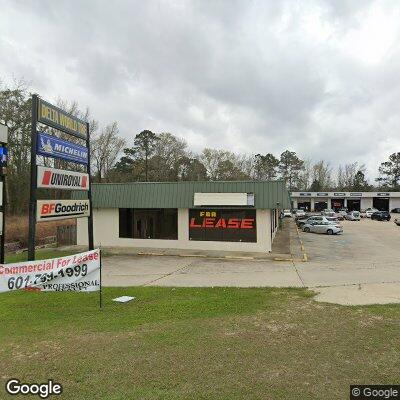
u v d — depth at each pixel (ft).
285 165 369.30
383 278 47.21
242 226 75.61
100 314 31.22
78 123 58.23
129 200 80.43
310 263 62.08
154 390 17.48
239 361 20.85
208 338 24.62
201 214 77.87
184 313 30.94
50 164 128.06
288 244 88.79
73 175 55.98
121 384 18.16
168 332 25.86
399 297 36.65
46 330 26.99
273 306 33.22
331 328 26.81
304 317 29.63
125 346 23.27
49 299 36.96
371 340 24.34
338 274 50.88
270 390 17.44
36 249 80.59
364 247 85.15
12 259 66.18
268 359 21.15
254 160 359.25
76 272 33.88
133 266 60.29
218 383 18.16
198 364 20.44
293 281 46.34
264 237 74.43
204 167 305.73
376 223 173.99
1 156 44.16
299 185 370.94
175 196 78.02
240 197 73.67
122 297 37.27
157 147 279.90
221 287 42.70
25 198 144.36
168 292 39.91
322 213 205.77
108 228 83.76
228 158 316.19
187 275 52.06
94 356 21.75
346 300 35.50
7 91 133.28
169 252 73.77
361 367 20.13
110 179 228.02
